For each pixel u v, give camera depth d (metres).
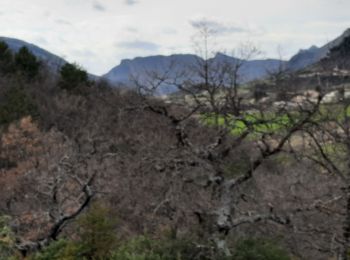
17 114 45.50
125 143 26.16
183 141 15.46
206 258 13.67
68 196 24.84
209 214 14.76
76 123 45.09
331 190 16.84
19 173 30.08
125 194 22.88
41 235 24.03
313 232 15.48
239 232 16.22
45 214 23.50
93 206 15.98
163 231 16.05
